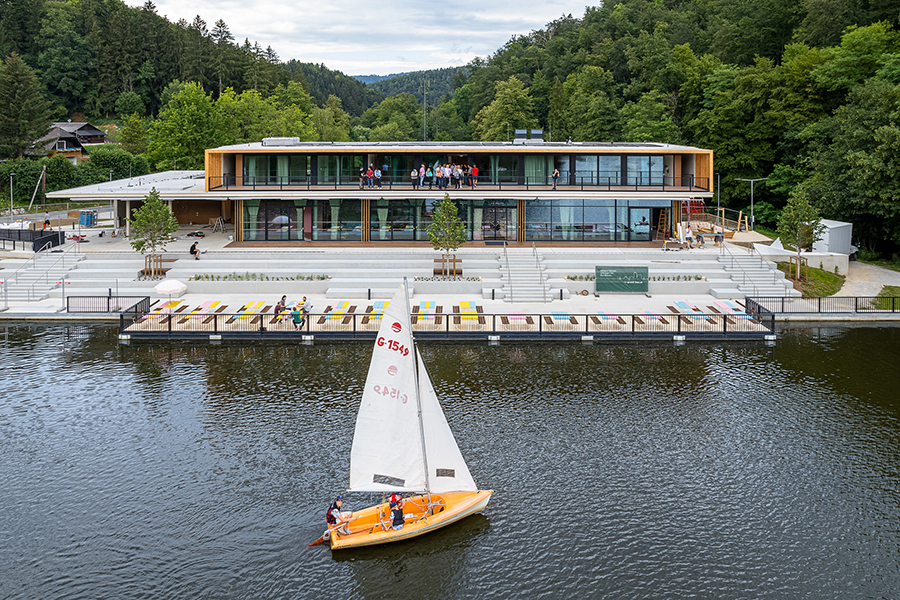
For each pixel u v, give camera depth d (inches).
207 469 1187.3
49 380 1578.5
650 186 2721.5
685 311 2106.3
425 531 1023.6
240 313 2039.9
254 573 940.0
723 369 1667.1
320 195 2598.4
